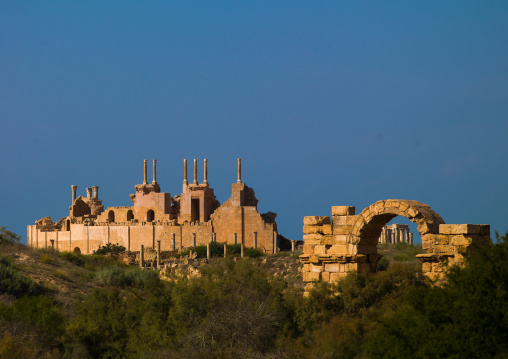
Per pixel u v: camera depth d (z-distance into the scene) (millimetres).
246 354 71000
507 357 48688
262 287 81062
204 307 80062
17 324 82000
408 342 54219
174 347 75938
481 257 55719
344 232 76438
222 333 75688
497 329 51281
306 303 74562
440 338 51938
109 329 84438
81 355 75500
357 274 73500
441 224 68500
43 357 75125
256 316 75688
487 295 52719
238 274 84062
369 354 56625
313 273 78062
